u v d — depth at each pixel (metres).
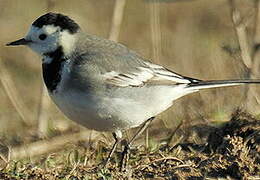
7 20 23.64
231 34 21.11
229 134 12.42
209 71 19.20
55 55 12.37
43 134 16.16
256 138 11.89
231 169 11.18
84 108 11.95
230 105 15.80
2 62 21.38
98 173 11.35
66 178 11.34
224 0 23.39
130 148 12.64
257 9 17.53
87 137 15.35
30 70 21.28
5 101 19.31
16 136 16.39
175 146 13.00
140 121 12.50
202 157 12.00
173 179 11.20
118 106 12.06
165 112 15.68
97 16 23.61
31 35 12.62
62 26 12.42
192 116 15.27
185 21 22.75
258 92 16.66
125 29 23.03
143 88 12.34
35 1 24.09
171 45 21.25
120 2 18.64
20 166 12.12
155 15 19.62
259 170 11.06
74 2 24.34
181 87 12.73
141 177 11.37
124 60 12.34
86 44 12.46
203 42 21.08
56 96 12.13
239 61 17.62
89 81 11.91
